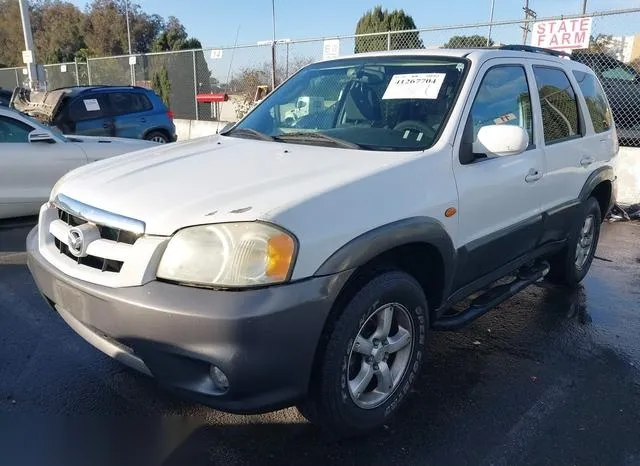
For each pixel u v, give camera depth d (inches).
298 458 103.8
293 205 92.2
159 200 98.1
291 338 88.8
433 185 114.1
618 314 174.9
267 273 87.6
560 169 160.9
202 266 88.6
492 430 113.8
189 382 91.2
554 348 150.9
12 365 133.3
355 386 105.3
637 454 107.2
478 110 130.6
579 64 189.8
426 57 142.3
